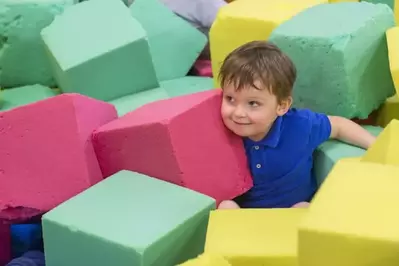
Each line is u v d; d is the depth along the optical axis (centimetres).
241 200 145
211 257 100
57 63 166
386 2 199
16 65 187
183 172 128
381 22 153
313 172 148
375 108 158
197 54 205
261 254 104
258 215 115
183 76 203
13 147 134
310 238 86
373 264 84
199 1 210
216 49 172
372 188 92
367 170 97
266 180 141
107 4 181
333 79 143
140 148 131
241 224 113
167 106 136
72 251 116
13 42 182
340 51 139
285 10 164
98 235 111
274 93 130
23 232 150
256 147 138
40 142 133
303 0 172
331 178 95
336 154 140
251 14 163
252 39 163
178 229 113
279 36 146
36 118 133
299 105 152
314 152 146
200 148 131
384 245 82
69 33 172
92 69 163
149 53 167
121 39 164
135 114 138
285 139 138
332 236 84
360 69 147
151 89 174
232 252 105
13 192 133
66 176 133
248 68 128
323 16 154
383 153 119
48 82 193
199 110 131
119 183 128
